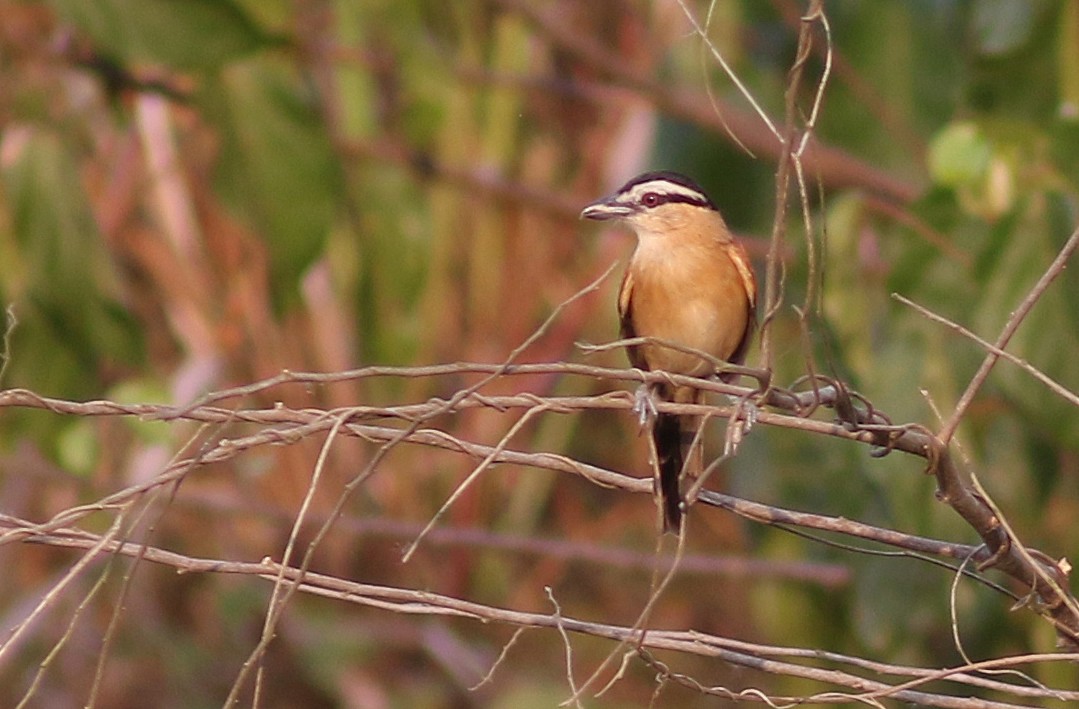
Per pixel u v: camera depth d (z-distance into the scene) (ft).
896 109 47.67
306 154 46.34
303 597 52.70
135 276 51.34
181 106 49.62
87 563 23.48
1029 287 37.60
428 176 53.01
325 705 51.85
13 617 48.21
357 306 51.60
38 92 47.98
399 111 55.36
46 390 42.83
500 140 55.01
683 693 51.65
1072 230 37.63
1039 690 24.29
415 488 52.39
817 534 43.83
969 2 46.62
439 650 51.49
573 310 53.78
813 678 24.91
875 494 42.55
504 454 25.03
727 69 24.70
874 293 42.86
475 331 53.78
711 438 46.21
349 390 51.57
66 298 42.50
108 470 46.57
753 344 42.57
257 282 51.26
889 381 39.93
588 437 54.70
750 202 50.08
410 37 52.29
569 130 56.54
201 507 45.75
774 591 46.62
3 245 42.47
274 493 50.88
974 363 39.45
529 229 54.03
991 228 37.99
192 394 48.57
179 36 44.21
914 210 39.40
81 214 42.63
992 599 41.16
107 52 44.34
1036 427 38.75
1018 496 41.09
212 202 51.21
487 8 55.06
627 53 56.85
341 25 51.83
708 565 46.11
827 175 47.96
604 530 54.39
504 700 50.47
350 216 51.24
